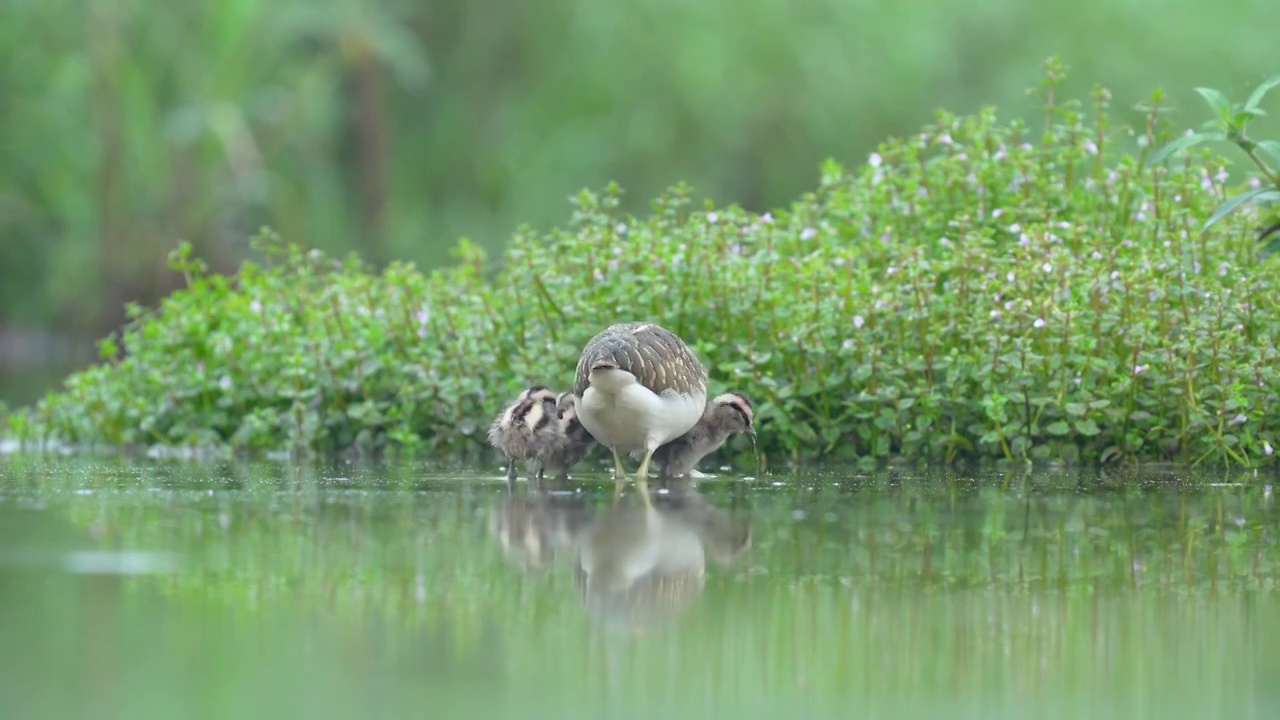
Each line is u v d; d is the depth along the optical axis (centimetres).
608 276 1598
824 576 866
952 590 836
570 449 1335
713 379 1530
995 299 1451
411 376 1639
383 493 1205
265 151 3403
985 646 733
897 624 764
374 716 609
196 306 1836
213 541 959
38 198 3359
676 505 1132
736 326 1549
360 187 3741
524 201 3719
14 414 1922
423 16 3984
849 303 1492
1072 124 1783
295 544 948
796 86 3647
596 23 3744
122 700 625
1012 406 1434
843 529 1017
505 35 3928
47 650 700
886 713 633
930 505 1132
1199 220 1622
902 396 1462
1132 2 3569
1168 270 1473
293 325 1788
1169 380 1392
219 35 3275
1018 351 1417
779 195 3697
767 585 845
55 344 3388
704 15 3662
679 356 1303
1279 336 1433
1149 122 1698
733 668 691
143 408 1747
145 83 3247
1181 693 662
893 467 1427
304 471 1402
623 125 3697
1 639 718
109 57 3212
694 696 650
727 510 1101
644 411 1255
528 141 3806
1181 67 3541
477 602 798
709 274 1540
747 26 3641
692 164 3684
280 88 3531
